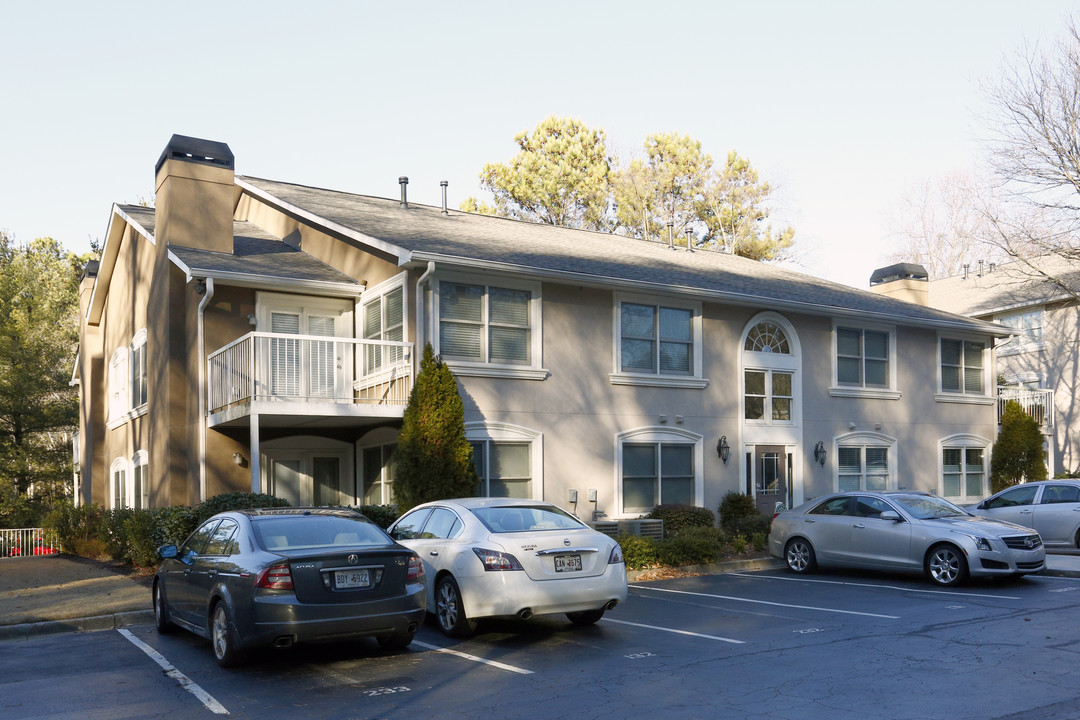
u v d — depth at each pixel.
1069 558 17.33
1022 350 33.59
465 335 17.17
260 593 8.34
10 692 8.12
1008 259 32.81
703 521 19.09
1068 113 28.25
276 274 18.19
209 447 17.77
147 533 15.70
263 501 15.31
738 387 20.98
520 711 7.22
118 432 23.89
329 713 7.27
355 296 19.16
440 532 10.86
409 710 7.31
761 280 23.94
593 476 18.56
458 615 10.07
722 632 10.47
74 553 21.50
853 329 23.34
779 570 16.72
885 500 15.47
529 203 44.91
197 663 9.15
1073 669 8.36
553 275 17.50
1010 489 19.97
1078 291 30.64
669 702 7.41
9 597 13.24
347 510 10.03
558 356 18.31
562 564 9.97
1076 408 31.45
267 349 15.94
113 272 24.92
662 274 20.45
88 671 8.91
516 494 17.53
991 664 8.61
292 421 17.45
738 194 46.03
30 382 33.28
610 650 9.53
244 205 25.11
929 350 24.88
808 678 8.15
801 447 21.89
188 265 17.39
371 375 18.25
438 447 15.77
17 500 32.75
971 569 13.98
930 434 24.56
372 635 8.79
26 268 40.81
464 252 17.19
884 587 14.23
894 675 8.22
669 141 46.25
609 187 46.34
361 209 21.30
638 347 19.56
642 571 15.87
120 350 23.61
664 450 19.80
